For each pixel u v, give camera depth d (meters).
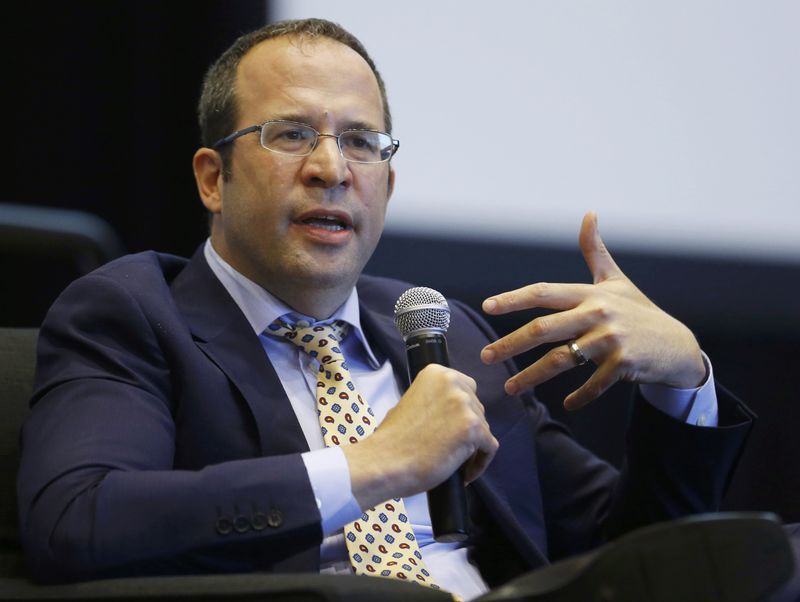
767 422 13.89
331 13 13.55
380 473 5.92
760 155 13.73
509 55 13.62
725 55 13.75
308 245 7.33
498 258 13.45
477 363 8.17
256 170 7.40
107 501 5.77
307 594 5.00
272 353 7.52
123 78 14.23
